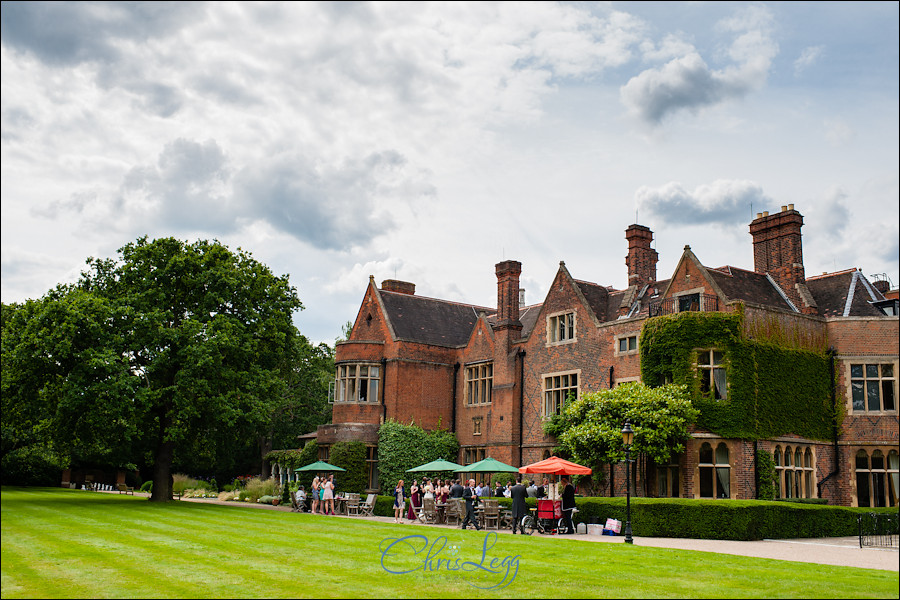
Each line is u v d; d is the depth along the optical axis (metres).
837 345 30.23
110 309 33.59
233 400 34.84
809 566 15.42
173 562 15.52
